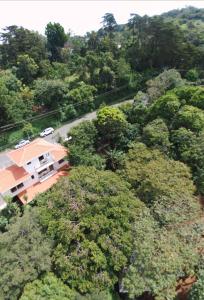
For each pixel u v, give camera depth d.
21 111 53.84
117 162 35.28
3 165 46.31
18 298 20.48
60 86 56.38
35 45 68.00
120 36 84.62
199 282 19.36
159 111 36.66
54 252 21.61
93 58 61.69
